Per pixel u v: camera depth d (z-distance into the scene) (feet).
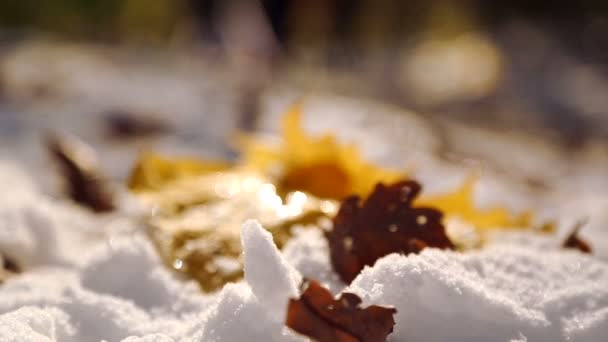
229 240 2.24
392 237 2.00
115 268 2.09
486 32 20.68
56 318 1.90
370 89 13.12
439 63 16.61
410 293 1.79
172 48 13.73
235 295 1.80
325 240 2.11
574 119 12.34
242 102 6.75
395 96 12.74
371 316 1.71
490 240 2.27
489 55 17.62
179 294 2.05
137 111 6.66
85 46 13.61
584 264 1.98
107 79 9.24
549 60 17.89
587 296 1.84
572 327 1.80
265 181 2.50
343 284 2.00
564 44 19.95
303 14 15.97
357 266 2.00
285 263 1.76
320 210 2.31
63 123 6.16
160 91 8.31
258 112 6.49
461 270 1.88
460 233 2.29
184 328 1.87
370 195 2.02
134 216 2.61
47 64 10.52
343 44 17.79
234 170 2.67
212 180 2.55
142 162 2.68
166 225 2.31
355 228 2.02
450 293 1.78
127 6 15.55
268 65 10.74
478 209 2.42
